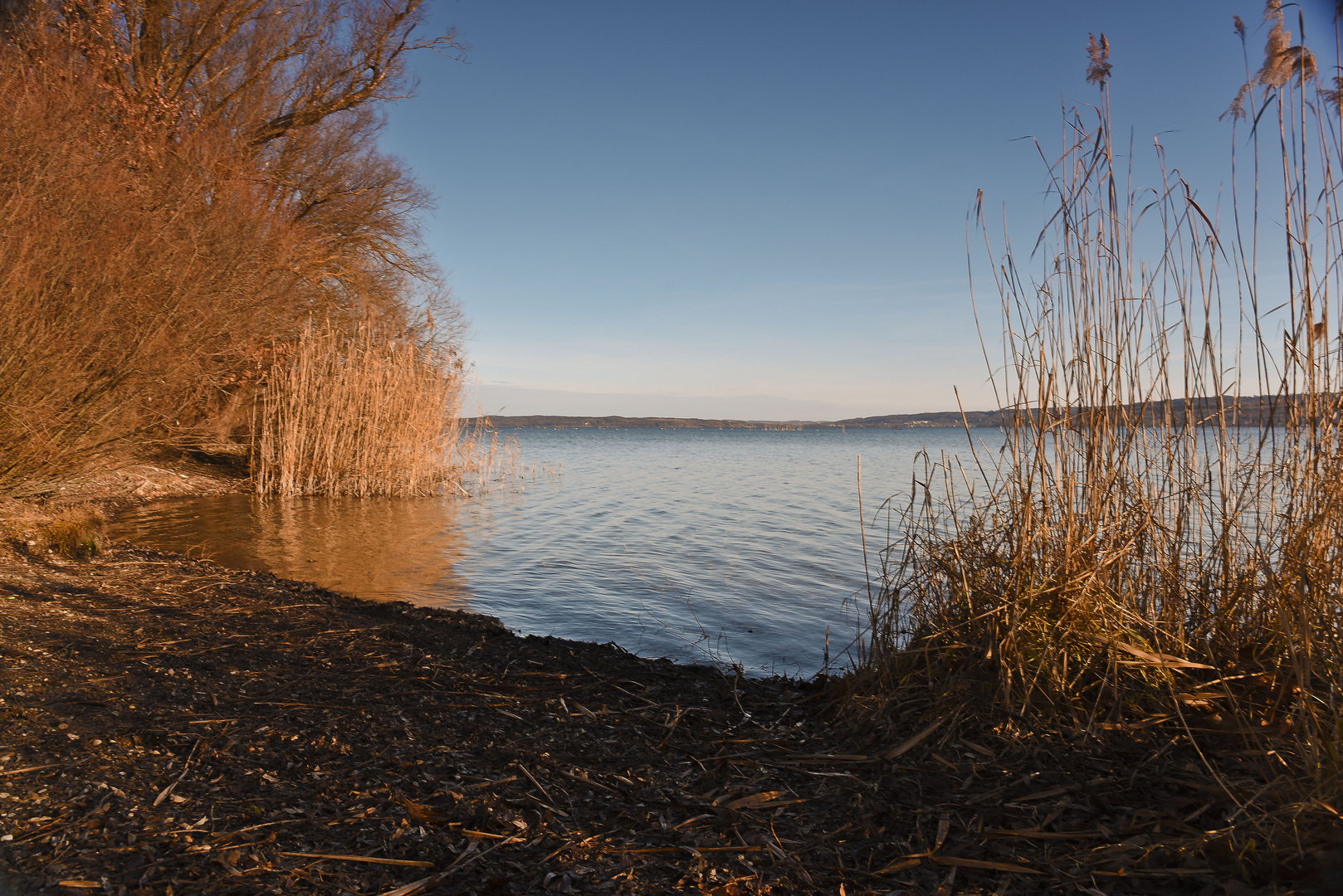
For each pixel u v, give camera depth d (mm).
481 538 10562
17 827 2148
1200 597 3562
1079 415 3652
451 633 4941
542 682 3912
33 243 6945
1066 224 3760
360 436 15414
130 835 2154
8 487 7035
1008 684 3152
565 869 2154
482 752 2936
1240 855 2098
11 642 3746
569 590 7449
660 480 21438
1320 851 2080
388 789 2557
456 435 16906
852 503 15414
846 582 7910
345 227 17719
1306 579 3047
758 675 4938
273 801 2420
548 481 20719
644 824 2449
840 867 2217
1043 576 3559
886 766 2922
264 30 15961
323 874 2041
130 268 7777
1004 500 3846
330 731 3008
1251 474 3518
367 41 16844
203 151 11617
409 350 16078
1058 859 2230
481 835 2307
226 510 12398
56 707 3006
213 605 5164
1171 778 2629
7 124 7168
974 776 2795
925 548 3924
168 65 14609
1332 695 2689
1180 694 3039
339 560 8625
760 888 2107
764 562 8969
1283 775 2504
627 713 3498
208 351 9062
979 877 2164
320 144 17000
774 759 3012
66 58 10195
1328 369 3363
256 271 10508
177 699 3238
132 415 8023
